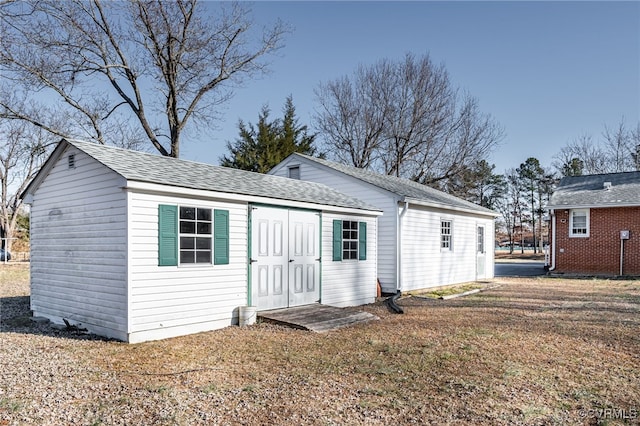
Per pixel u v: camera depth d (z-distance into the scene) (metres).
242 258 8.12
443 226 15.30
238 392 4.31
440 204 14.38
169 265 6.90
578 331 7.22
